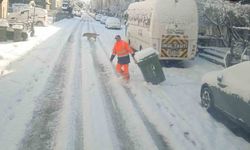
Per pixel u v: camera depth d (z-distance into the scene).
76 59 17.62
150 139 7.32
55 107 9.11
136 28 21.25
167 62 18.59
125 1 81.25
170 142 7.27
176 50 17.16
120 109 9.35
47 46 21.92
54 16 57.03
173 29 16.94
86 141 7.02
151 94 11.23
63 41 26.33
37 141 6.88
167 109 9.67
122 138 7.32
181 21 16.95
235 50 17.94
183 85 12.90
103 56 19.41
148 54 12.53
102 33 39.09
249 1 23.12
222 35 24.55
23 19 36.09
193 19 17.05
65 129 7.55
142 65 12.54
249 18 21.28
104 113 8.87
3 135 7.01
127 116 8.77
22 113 8.41
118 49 12.95
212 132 8.09
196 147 7.10
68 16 88.69
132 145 6.98
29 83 11.49
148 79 12.66
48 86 11.33
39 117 8.26
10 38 23.09
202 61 19.88
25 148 6.52
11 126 7.52
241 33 21.95
